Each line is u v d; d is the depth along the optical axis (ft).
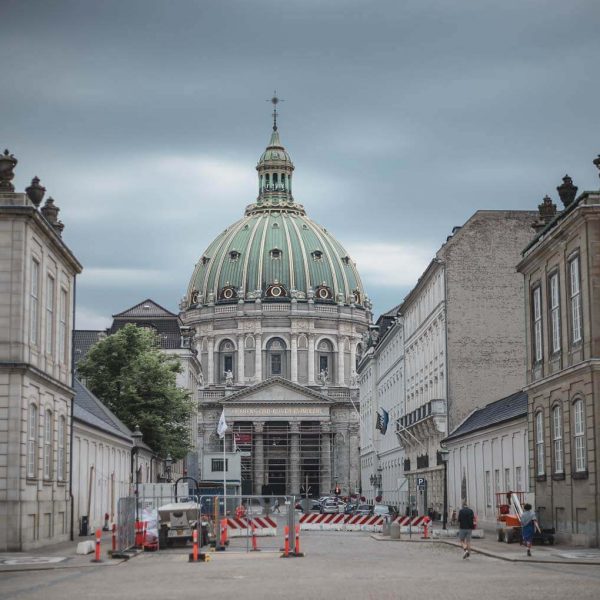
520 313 250.37
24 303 143.33
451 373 248.73
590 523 139.33
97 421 203.51
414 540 179.52
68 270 174.81
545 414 160.66
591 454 138.72
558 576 97.45
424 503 273.95
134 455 254.47
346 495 619.67
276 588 86.84
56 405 161.79
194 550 124.67
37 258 151.23
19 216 143.02
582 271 143.02
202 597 79.87
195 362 464.65
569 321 149.89
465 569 107.86
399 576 98.73
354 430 652.89
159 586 89.97
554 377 153.28
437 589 84.99
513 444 186.19
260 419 633.20
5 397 140.36
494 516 201.05
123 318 451.94
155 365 283.59
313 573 103.24
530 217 252.83
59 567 112.98
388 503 384.27
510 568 108.88
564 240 150.92
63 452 167.73
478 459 216.54
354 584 90.17
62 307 172.45
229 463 314.96
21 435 140.26
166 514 156.15
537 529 149.59
